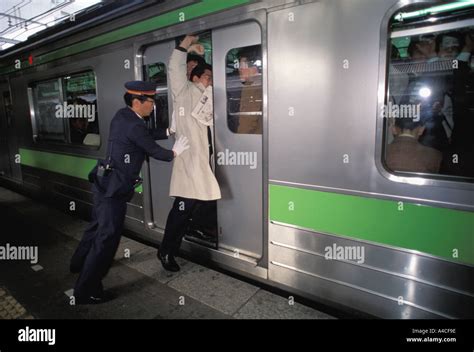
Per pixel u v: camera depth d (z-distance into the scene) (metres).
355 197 2.19
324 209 2.34
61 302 2.76
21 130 5.75
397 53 1.97
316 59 2.23
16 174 6.27
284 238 2.58
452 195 1.84
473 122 1.82
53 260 3.52
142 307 2.64
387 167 2.07
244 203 2.89
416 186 1.94
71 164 4.59
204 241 3.22
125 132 2.52
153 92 2.65
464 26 1.76
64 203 4.96
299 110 2.35
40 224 4.56
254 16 2.47
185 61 2.78
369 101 2.06
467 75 1.80
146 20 3.21
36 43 4.77
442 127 1.91
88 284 2.60
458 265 1.87
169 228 3.01
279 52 2.39
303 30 2.26
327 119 2.23
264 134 2.56
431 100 1.92
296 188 2.45
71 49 4.19
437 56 1.86
